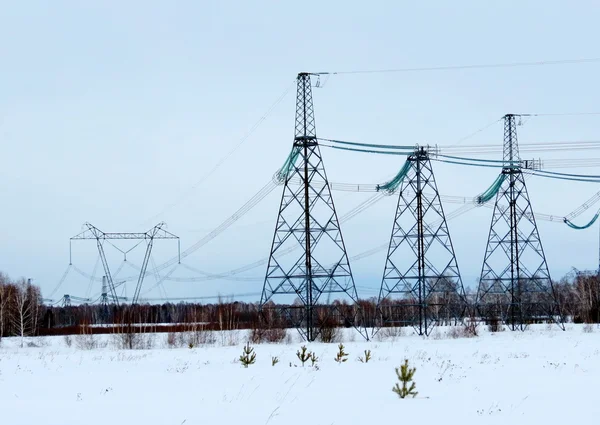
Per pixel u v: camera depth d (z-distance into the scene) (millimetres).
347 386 27438
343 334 72438
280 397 24609
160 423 20234
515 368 33812
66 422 20656
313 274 68188
